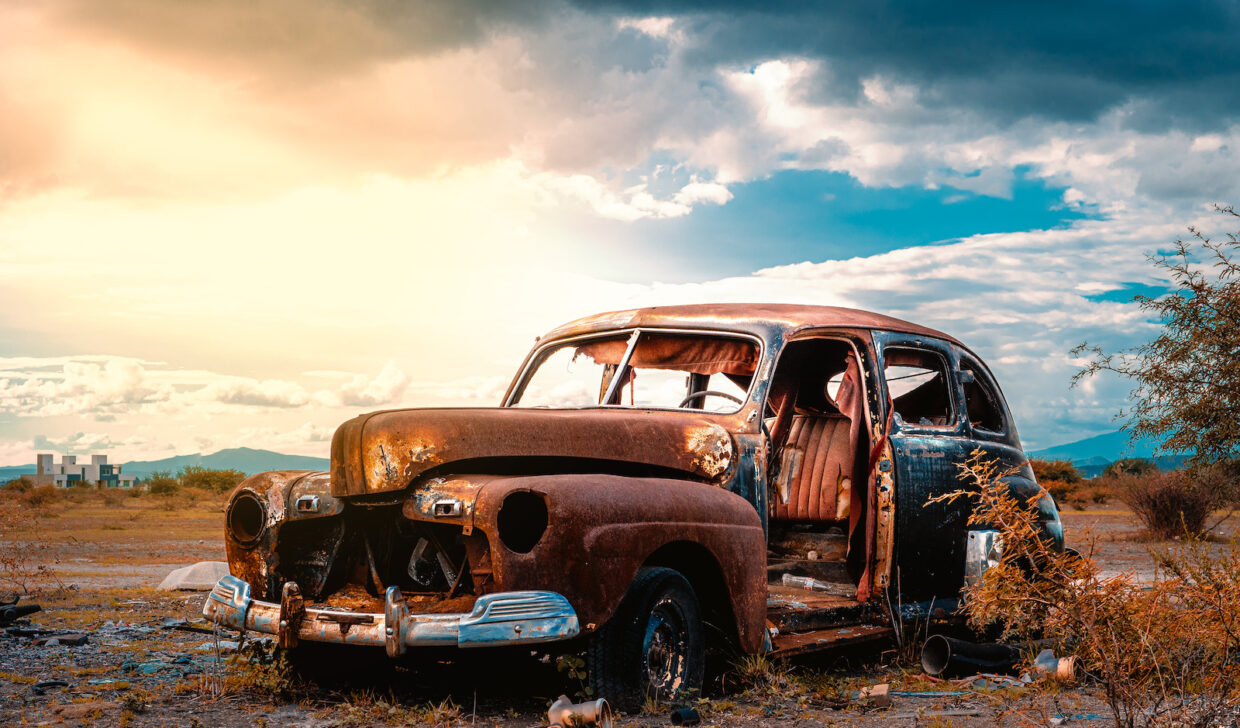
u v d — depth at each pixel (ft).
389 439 13.89
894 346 19.58
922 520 18.80
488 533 12.92
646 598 13.87
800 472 20.90
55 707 14.53
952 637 18.29
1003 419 22.27
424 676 16.71
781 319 18.13
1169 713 12.47
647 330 19.03
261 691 15.84
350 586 15.62
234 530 16.17
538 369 20.51
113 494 161.58
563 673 15.21
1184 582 13.07
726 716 14.25
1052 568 13.03
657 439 15.67
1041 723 13.24
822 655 19.35
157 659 18.95
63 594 30.45
